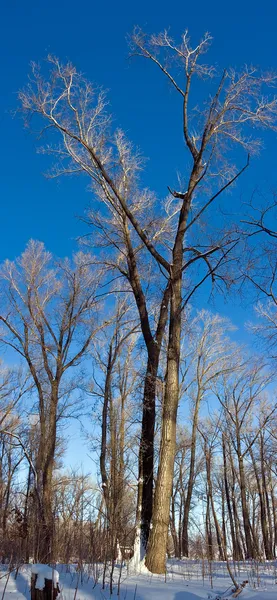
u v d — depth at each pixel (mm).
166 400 11336
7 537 9844
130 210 14953
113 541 8211
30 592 6273
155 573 9898
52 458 18484
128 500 11875
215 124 12969
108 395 17703
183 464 33844
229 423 29938
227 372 28438
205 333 27828
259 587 7863
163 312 13992
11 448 22078
